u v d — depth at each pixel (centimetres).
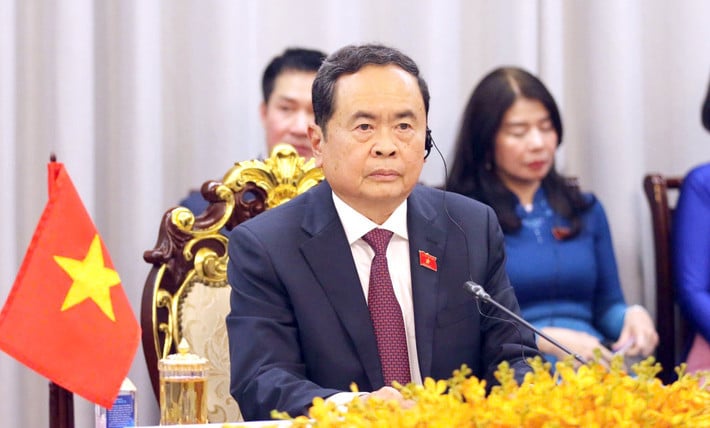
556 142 801
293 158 602
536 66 882
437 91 864
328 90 484
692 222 815
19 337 380
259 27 846
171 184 825
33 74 784
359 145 478
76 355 389
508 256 786
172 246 573
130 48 794
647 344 784
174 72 823
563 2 905
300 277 496
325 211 510
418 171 486
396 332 497
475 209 538
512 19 878
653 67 921
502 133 791
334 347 488
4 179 750
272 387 457
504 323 513
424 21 864
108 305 398
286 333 488
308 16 852
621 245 884
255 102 830
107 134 802
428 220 516
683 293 809
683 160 924
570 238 804
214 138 820
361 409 313
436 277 506
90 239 399
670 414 317
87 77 769
